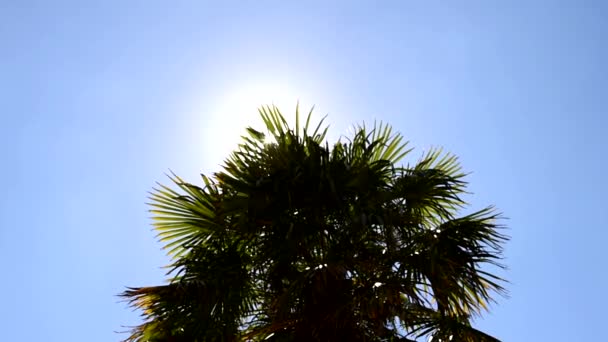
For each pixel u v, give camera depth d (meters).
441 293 7.80
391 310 7.55
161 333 7.70
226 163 8.26
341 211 8.05
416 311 7.94
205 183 8.45
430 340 7.98
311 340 7.27
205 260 8.11
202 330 7.66
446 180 8.44
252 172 8.30
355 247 7.89
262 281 8.08
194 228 8.57
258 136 8.59
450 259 7.98
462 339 7.95
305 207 8.07
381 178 8.44
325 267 7.43
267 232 8.09
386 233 7.98
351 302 7.33
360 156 8.70
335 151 8.41
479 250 8.00
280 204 8.08
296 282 7.44
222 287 7.89
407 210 8.36
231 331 7.83
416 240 8.07
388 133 9.25
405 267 7.84
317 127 8.75
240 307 8.05
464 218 8.32
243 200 8.11
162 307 7.65
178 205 8.46
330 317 7.21
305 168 8.13
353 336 7.35
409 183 8.45
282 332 7.47
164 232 8.62
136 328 7.68
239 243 8.30
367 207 8.12
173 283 7.63
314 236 7.96
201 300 7.64
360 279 7.75
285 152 8.37
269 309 7.80
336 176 8.19
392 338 7.70
